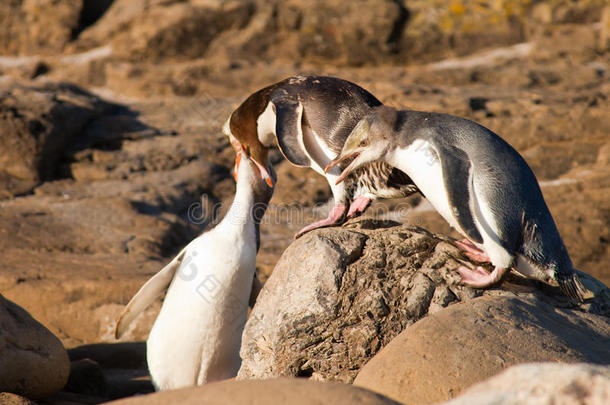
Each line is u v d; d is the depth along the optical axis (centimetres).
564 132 2220
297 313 705
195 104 2630
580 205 1869
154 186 2092
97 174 2159
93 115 2462
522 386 369
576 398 352
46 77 2870
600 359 596
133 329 1206
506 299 666
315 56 2942
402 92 2395
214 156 2309
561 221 1800
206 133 2423
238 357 875
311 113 834
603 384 354
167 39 2895
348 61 2930
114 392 899
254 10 2923
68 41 2955
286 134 826
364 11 2870
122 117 2492
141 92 2750
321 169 845
